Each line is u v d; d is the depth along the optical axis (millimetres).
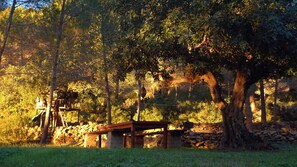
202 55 16719
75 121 32406
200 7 14117
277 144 22359
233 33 14180
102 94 33281
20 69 32438
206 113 31656
